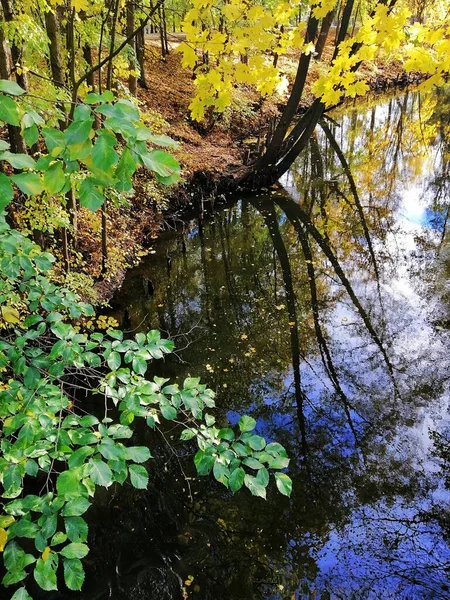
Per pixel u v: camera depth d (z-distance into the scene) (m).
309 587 3.87
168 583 3.90
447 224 11.07
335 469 5.05
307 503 4.68
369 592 3.84
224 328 7.55
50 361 1.99
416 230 10.91
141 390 1.79
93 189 1.20
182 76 17.91
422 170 14.90
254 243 10.76
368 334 7.41
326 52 21.47
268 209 12.44
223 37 3.17
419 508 4.61
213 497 4.71
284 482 1.49
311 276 9.30
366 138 18.39
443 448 5.30
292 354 6.97
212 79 3.55
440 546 4.23
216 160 13.56
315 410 5.90
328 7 3.40
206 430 1.68
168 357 6.77
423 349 6.93
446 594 3.79
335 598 3.77
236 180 12.98
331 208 12.44
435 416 5.75
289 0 3.50
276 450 1.59
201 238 10.77
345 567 4.04
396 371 6.55
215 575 3.96
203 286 8.90
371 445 5.37
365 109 22.62
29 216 5.04
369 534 4.35
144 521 4.43
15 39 4.73
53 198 6.23
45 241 6.51
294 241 10.84
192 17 3.09
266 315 7.96
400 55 3.34
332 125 20.02
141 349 1.97
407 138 18.14
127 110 1.19
